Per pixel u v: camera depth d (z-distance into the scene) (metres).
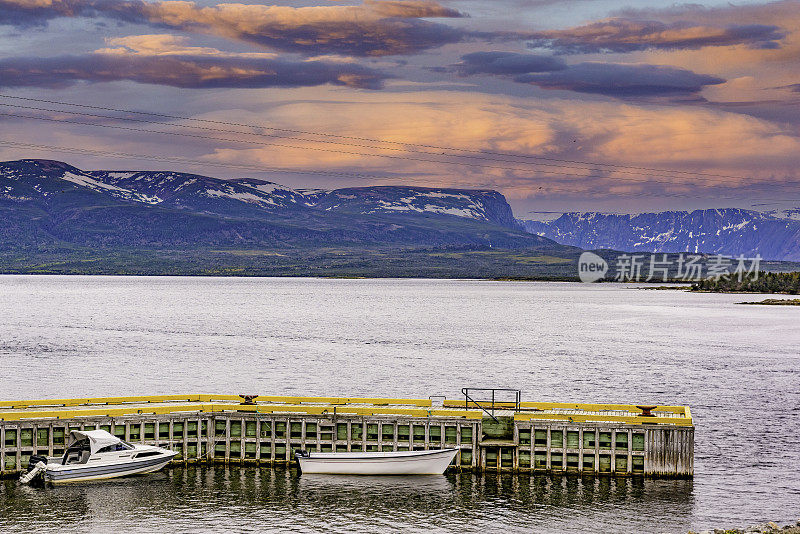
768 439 80.56
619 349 172.75
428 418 66.75
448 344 179.38
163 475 65.44
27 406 70.62
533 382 120.44
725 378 126.69
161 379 118.94
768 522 55.72
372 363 140.62
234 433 68.69
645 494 61.97
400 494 61.69
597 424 65.50
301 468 65.94
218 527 55.09
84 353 150.12
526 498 60.84
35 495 60.28
